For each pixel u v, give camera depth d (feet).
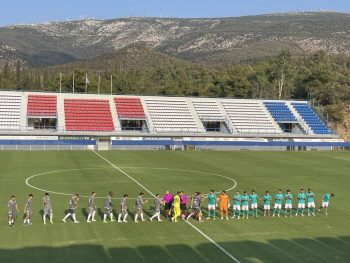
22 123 268.21
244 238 95.20
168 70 579.07
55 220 106.01
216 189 149.59
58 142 249.96
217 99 325.62
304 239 95.50
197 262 79.92
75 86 442.09
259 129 305.73
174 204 107.96
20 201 125.59
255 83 447.42
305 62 534.78
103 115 289.33
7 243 88.17
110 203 106.83
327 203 120.47
